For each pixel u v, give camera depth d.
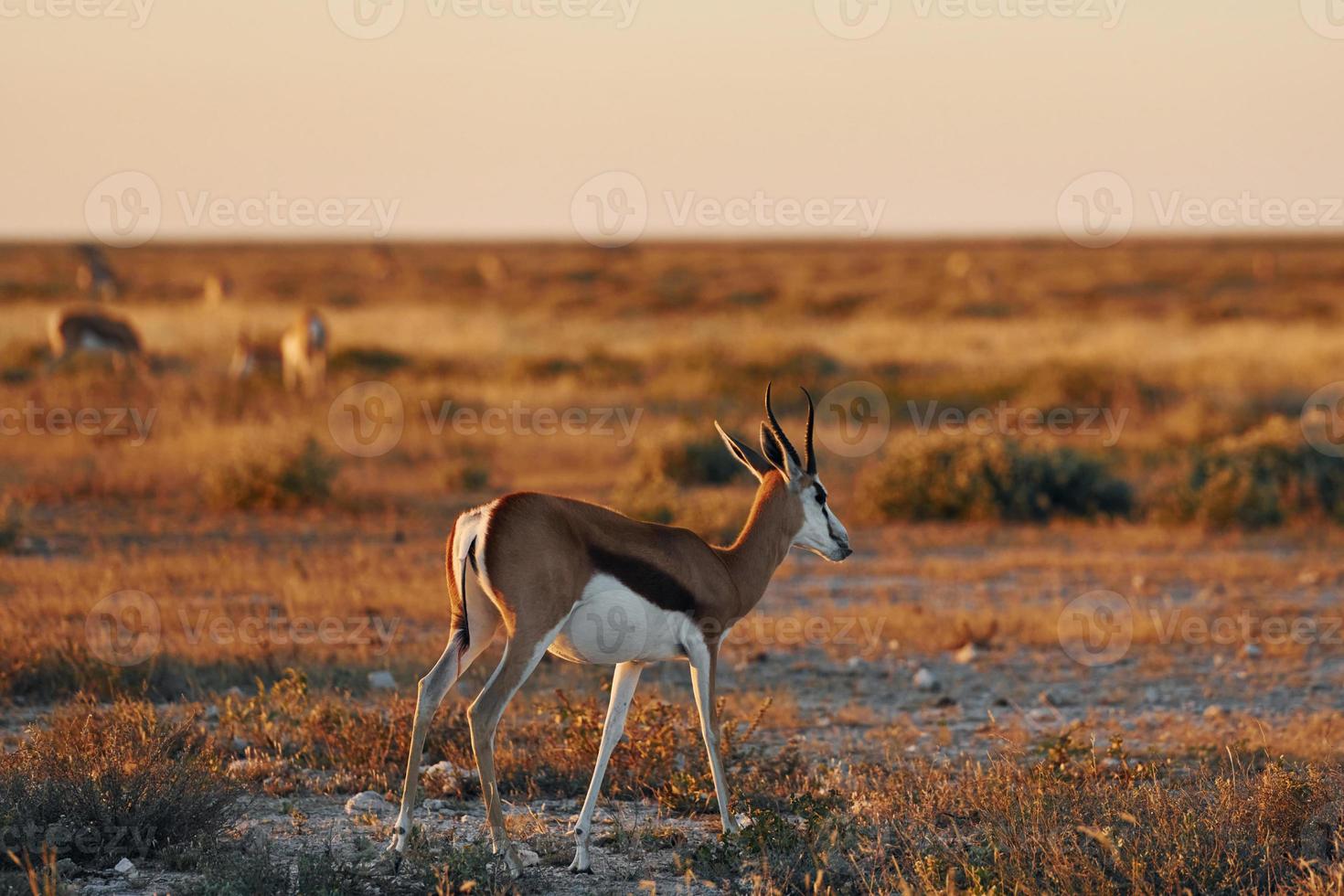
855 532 66.44
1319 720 34.34
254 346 100.81
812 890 21.23
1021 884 20.22
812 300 193.50
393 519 64.75
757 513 25.97
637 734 28.92
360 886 20.50
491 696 21.30
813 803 24.23
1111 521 70.25
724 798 23.45
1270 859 21.14
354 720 30.67
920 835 22.86
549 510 21.92
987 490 69.81
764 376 109.56
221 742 29.56
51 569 50.19
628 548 22.52
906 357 126.94
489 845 22.34
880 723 35.06
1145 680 40.56
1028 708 37.22
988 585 54.22
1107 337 141.62
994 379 107.06
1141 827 22.36
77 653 36.22
